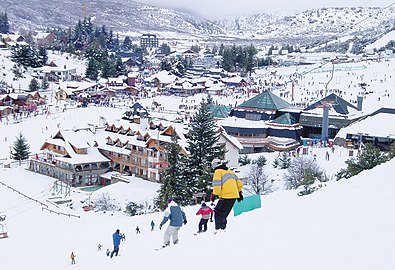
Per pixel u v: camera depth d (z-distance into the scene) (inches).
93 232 1838.1
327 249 460.8
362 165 1995.6
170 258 569.9
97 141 3804.1
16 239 2046.0
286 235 542.6
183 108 6294.3
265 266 455.2
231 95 7352.4
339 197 703.7
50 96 6835.6
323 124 4333.2
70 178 3459.6
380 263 395.2
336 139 4015.8
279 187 2822.3
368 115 4697.3
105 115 5723.4
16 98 6018.7
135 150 3555.6
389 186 724.0
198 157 2578.7
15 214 2610.7
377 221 520.4
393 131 3868.1
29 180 3417.8
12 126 5078.7
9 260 1734.7
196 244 601.9
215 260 514.0
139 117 4210.1
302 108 5024.6
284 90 7460.6
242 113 4945.9
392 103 5876.0
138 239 1171.3
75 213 2647.6
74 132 3757.4
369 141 3858.3
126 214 2659.9
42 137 4763.8
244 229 619.5
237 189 677.3
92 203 2881.4
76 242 1769.2
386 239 451.2
